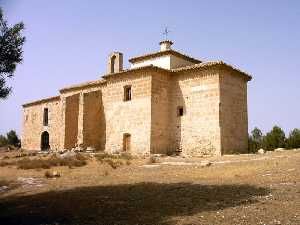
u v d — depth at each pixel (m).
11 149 48.34
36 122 48.03
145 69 31.19
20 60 14.88
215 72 29.75
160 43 37.38
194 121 30.52
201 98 30.34
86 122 36.66
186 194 13.92
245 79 33.53
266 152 26.94
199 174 19.12
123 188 16.23
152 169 22.12
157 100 31.27
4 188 18.41
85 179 19.83
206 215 10.59
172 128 31.95
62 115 39.22
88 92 37.44
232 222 9.65
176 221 10.12
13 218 11.95
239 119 31.88
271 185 14.64
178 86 32.22
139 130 31.11
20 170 24.30
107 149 33.72
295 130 43.94
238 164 21.17
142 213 11.38
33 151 41.81
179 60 36.09
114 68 38.75
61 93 43.28
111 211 11.95
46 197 15.30
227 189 14.41
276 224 9.23
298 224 9.16
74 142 39.41
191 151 30.25
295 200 11.81
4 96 14.35
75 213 12.02
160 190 15.09
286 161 20.20
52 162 25.77
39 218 11.69
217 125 28.94
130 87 32.91
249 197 12.70
